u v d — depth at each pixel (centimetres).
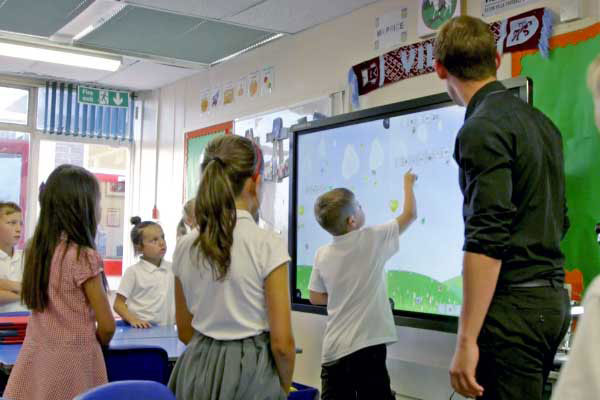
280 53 462
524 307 149
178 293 186
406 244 324
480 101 166
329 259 300
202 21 424
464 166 156
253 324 167
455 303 298
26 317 314
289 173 404
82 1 390
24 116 600
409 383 330
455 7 327
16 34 464
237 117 505
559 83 278
